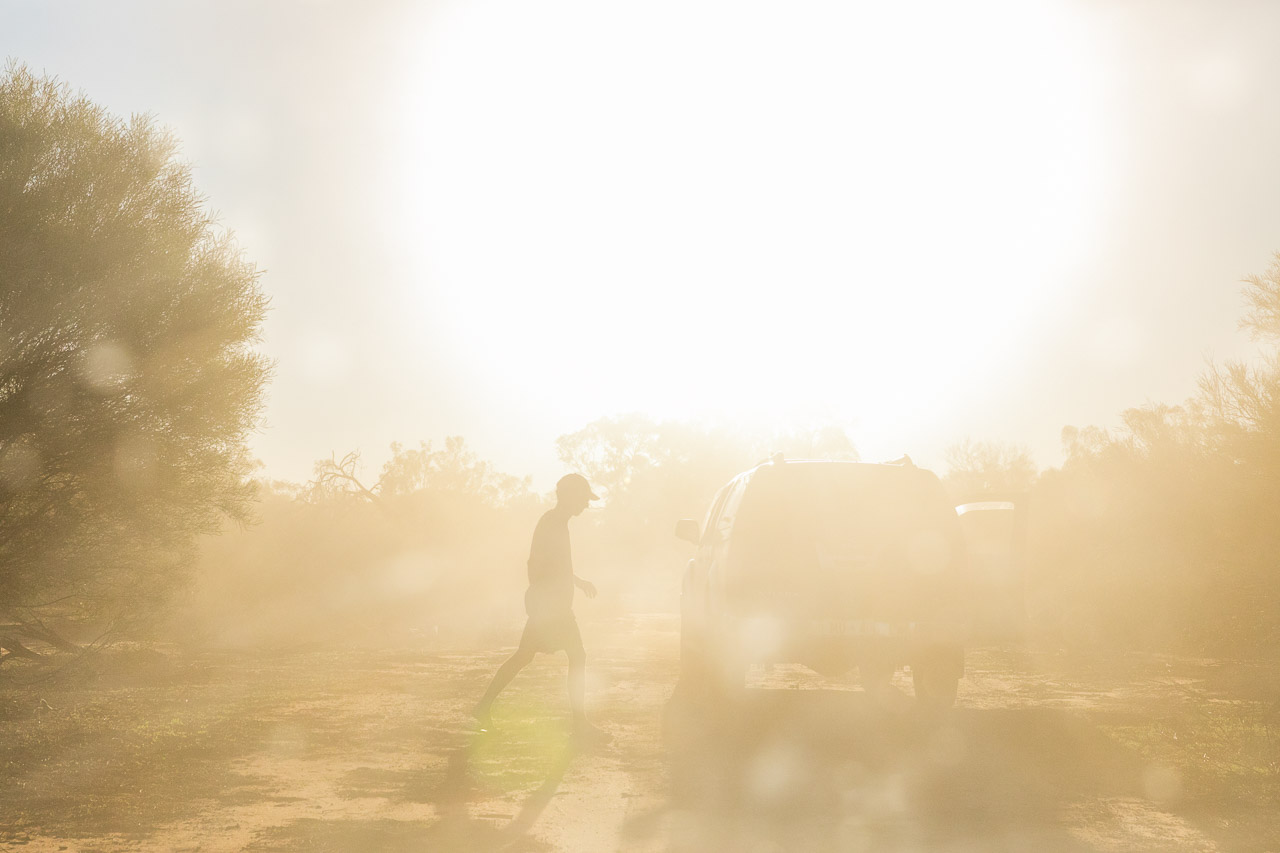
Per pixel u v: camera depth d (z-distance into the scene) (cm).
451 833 567
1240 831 579
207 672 1468
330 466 3231
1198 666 1625
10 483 1123
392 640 2288
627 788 689
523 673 1476
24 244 1099
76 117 1230
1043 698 1207
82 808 622
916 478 1013
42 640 1524
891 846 547
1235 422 1944
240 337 1280
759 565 971
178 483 1241
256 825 583
